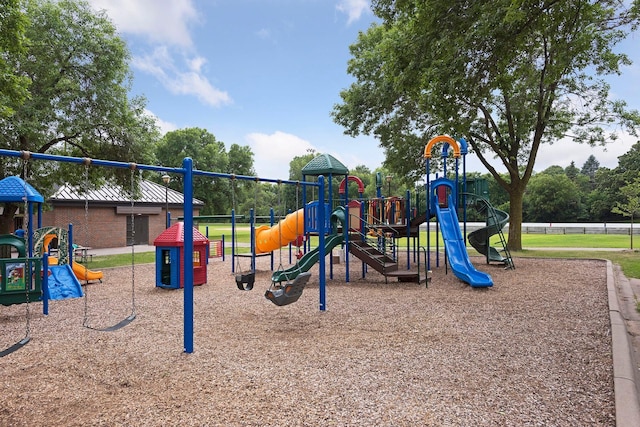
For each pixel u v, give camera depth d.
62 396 3.74
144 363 4.60
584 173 130.38
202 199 60.34
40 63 14.07
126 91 16.95
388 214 13.28
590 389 3.74
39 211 9.96
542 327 6.03
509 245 19.25
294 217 12.27
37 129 14.03
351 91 19.66
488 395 3.62
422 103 8.66
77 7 15.28
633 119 16.88
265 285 10.67
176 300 8.70
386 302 8.07
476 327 6.06
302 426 3.07
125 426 3.13
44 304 7.43
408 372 4.20
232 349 5.07
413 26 8.10
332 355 4.78
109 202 24.92
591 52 12.20
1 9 9.16
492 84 7.73
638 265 13.87
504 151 19.33
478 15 7.06
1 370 4.46
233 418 3.21
